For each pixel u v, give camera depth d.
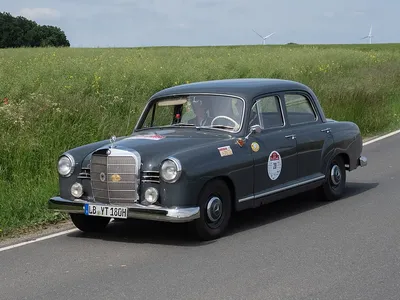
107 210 7.41
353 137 9.93
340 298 5.43
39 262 6.83
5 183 9.98
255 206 8.07
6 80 14.73
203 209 7.38
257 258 6.69
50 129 11.59
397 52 46.91
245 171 7.87
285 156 8.54
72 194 7.80
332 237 7.44
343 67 31.27
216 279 6.03
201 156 7.38
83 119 12.65
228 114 8.19
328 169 9.36
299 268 6.30
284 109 8.80
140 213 7.24
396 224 7.94
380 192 9.97
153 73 18.28
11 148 10.73
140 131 8.71
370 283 5.79
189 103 8.50
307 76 24.52
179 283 5.95
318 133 9.21
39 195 9.34
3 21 93.12
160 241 7.57
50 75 16.72
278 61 27.72
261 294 5.57
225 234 7.78
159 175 7.24
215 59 27.45
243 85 8.57
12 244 7.64
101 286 5.94
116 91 15.47
